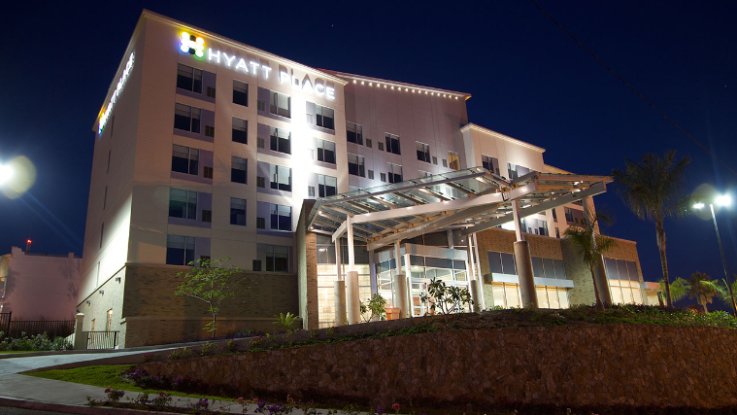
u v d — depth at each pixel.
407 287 29.61
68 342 28.27
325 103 41.66
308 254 30.89
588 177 23.66
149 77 33.50
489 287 35.28
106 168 39.62
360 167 43.03
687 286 43.41
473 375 15.50
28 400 12.09
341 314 27.53
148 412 11.05
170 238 31.67
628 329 17.86
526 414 14.95
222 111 36.00
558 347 16.41
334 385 15.41
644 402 16.53
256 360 15.67
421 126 48.16
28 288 44.09
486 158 50.91
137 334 28.30
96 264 38.00
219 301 30.58
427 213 25.94
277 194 36.72
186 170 33.41
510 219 30.09
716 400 18.33
